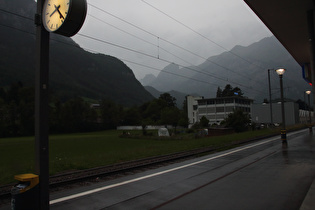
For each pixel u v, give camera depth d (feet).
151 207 19.53
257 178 28.35
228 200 20.67
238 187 24.72
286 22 41.55
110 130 368.89
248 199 20.79
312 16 37.06
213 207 19.08
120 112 406.21
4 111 284.61
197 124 266.77
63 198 22.61
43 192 12.21
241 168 35.06
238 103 306.14
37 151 12.18
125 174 35.06
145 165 40.75
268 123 199.11
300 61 70.49
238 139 91.56
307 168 33.17
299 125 182.91
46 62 12.82
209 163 40.98
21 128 280.92
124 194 23.47
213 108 312.50
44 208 12.18
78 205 20.40
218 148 65.16
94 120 376.68
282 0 33.86
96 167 42.96
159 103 478.59
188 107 367.25
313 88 35.88
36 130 12.30
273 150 55.21
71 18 12.11
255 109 206.59
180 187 25.61
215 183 26.78
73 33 13.34
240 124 149.89
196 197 21.81
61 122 327.26
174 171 35.12
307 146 60.44
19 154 79.92
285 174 29.96
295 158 42.16
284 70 71.31
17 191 11.71
